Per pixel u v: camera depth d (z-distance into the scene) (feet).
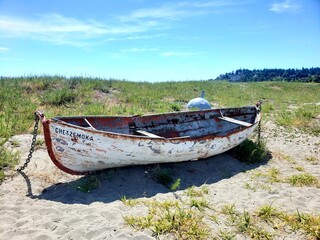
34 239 11.87
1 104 33.27
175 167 20.21
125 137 16.84
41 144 22.67
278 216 14.15
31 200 15.03
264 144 24.85
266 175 19.77
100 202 15.05
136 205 14.82
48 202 14.88
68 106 37.99
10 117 28.71
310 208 15.21
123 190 16.49
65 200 15.16
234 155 23.54
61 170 18.58
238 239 12.45
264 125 34.71
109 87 53.88
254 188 17.58
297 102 57.62
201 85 76.69
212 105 49.55
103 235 12.26
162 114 23.52
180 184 17.89
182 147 19.01
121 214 13.82
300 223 13.57
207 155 21.08
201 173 19.85
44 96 39.47
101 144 16.57
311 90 86.58
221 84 85.71
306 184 18.42
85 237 12.14
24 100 36.86
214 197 16.29
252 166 21.88
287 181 18.86
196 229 12.84
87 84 50.67
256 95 66.90
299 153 25.30
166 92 57.11
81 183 16.72
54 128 15.78
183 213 13.84
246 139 24.91
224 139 21.20
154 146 17.84
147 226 12.92
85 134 16.19
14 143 22.29
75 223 13.07
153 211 14.12
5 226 12.66
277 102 56.65
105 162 17.35
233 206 15.07
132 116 21.89
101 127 20.42
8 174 17.56
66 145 16.12
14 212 13.79
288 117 38.50
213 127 26.40
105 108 37.27
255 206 15.30
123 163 17.93
